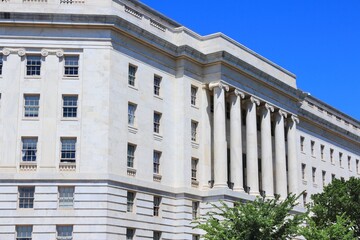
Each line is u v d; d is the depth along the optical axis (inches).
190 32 2795.3
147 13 2792.8
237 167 2775.6
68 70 2343.8
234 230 1907.0
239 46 2942.9
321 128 3946.9
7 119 2272.4
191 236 2568.9
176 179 2613.2
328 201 2859.3
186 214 2568.9
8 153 2244.1
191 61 2753.4
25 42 2331.4
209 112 2797.7
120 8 2471.7
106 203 2224.4
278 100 3189.0
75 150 2276.1
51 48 2340.1
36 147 2267.5
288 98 3287.4
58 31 2356.1
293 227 1941.4
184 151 2625.5
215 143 2716.5
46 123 2282.2
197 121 2751.0
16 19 2319.1
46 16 2329.0
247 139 2923.2
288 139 3304.6
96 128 2292.1
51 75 2320.4
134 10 2544.3
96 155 2267.5
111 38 2380.7
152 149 2519.7
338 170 4101.9
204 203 2659.9
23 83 2308.1
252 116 2942.9
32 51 2332.7
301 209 3225.9
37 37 2340.1
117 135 2341.3
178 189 2588.6
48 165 2244.1
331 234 2090.3
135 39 2501.2
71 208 2212.1
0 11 2304.4
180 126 2657.5
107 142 2283.5
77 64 2351.1
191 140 2694.4
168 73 2682.1
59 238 2190.0
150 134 2524.6
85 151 2268.7
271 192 2984.7
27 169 2240.4
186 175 2610.7
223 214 1962.4
